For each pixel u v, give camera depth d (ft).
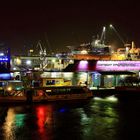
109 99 179.93
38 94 163.22
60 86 176.35
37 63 264.52
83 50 261.85
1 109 148.46
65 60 231.91
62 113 139.74
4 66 201.57
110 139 101.45
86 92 175.01
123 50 282.15
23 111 143.74
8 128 113.70
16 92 159.12
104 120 126.41
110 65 216.33
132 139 101.65
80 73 206.59
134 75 214.28
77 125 118.21
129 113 139.85
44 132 108.78
